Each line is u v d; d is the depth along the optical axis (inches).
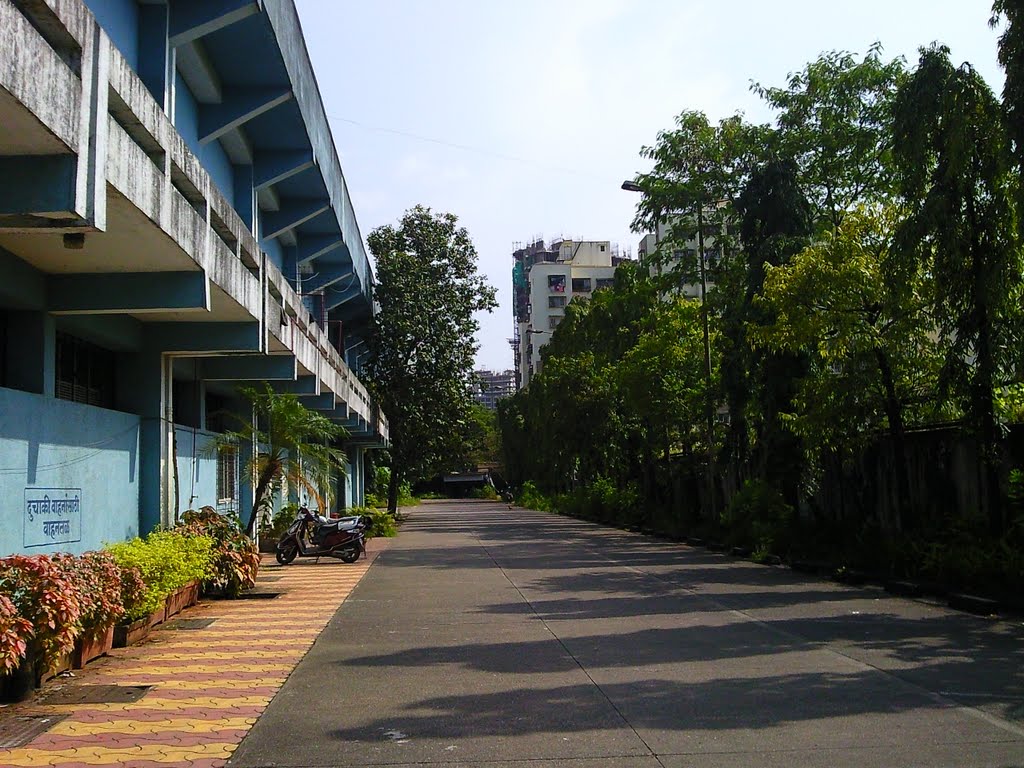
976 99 498.6
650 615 444.5
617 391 1350.9
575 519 1752.0
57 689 296.4
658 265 1114.1
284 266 1023.0
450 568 733.3
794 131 903.1
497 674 310.7
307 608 500.1
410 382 1624.0
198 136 629.0
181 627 432.1
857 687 278.5
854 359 605.6
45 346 415.8
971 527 529.0
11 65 221.8
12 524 365.7
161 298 414.6
